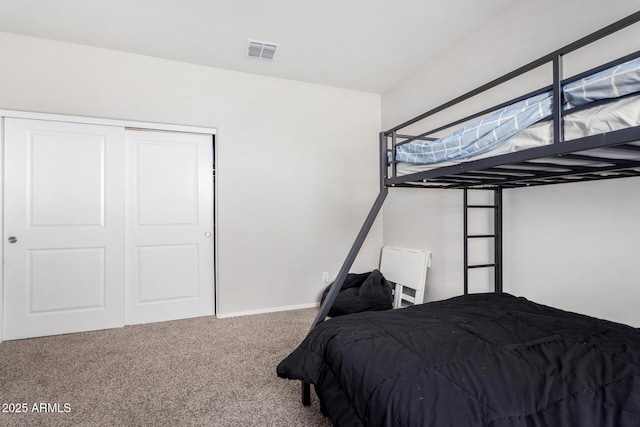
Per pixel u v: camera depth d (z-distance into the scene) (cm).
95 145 280
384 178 204
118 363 216
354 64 309
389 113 366
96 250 281
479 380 99
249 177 326
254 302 328
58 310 270
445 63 282
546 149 113
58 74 265
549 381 98
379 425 94
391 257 354
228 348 241
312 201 353
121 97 283
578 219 186
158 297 303
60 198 270
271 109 335
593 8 174
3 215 255
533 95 125
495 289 232
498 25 231
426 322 151
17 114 256
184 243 313
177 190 310
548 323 146
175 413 163
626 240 165
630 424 79
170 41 266
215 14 230
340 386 123
